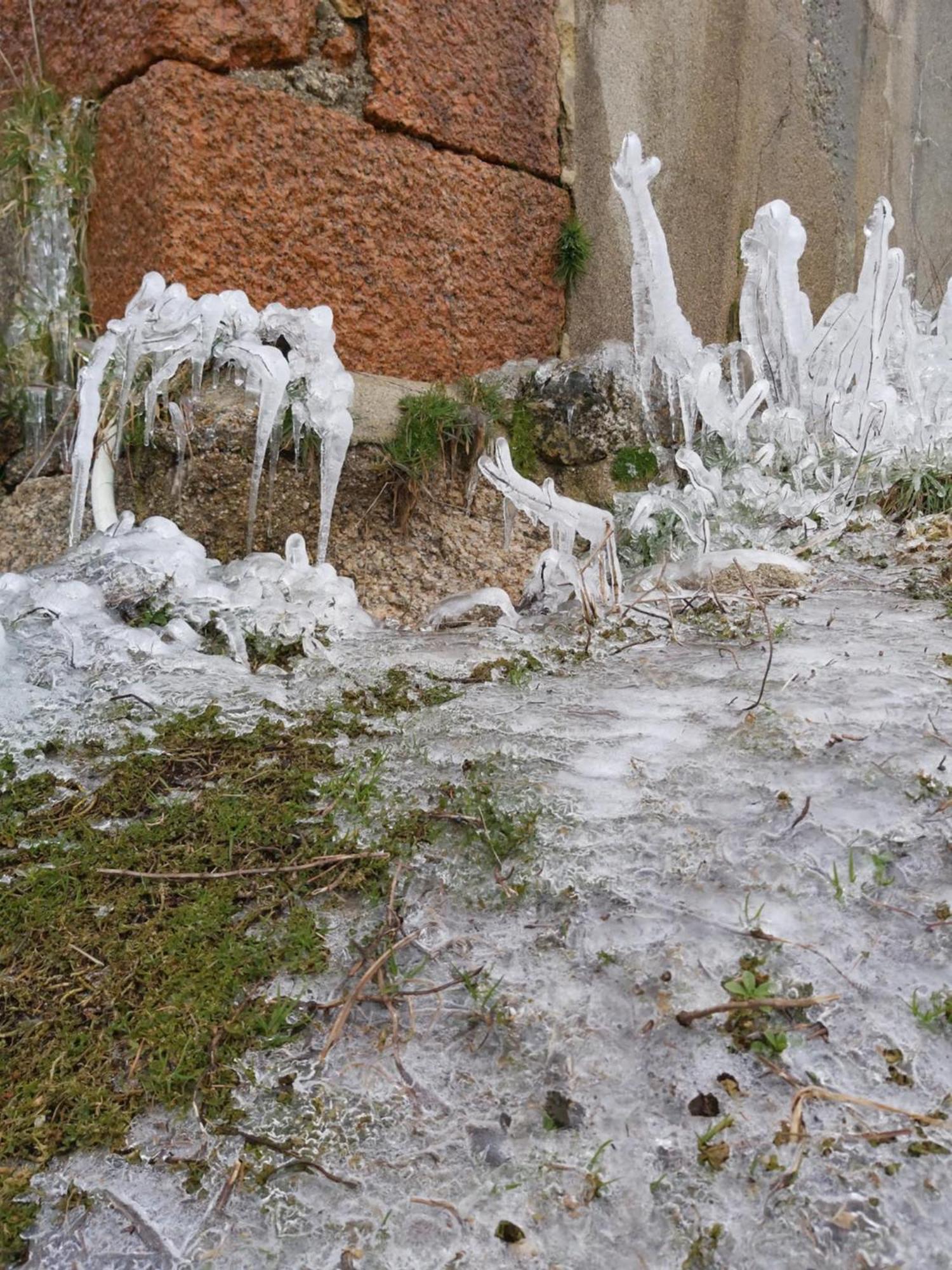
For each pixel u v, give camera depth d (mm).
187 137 2939
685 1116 1189
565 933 1436
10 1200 1175
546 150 3770
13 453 3387
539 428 3547
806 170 4891
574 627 2457
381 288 3359
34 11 3271
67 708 2068
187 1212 1153
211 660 2277
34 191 3223
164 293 2699
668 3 4125
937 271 5859
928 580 2652
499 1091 1248
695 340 3453
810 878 1475
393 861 1601
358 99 3270
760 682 2029
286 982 1418
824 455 3406
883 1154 1126
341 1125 1227
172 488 2912
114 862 1640
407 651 2320
